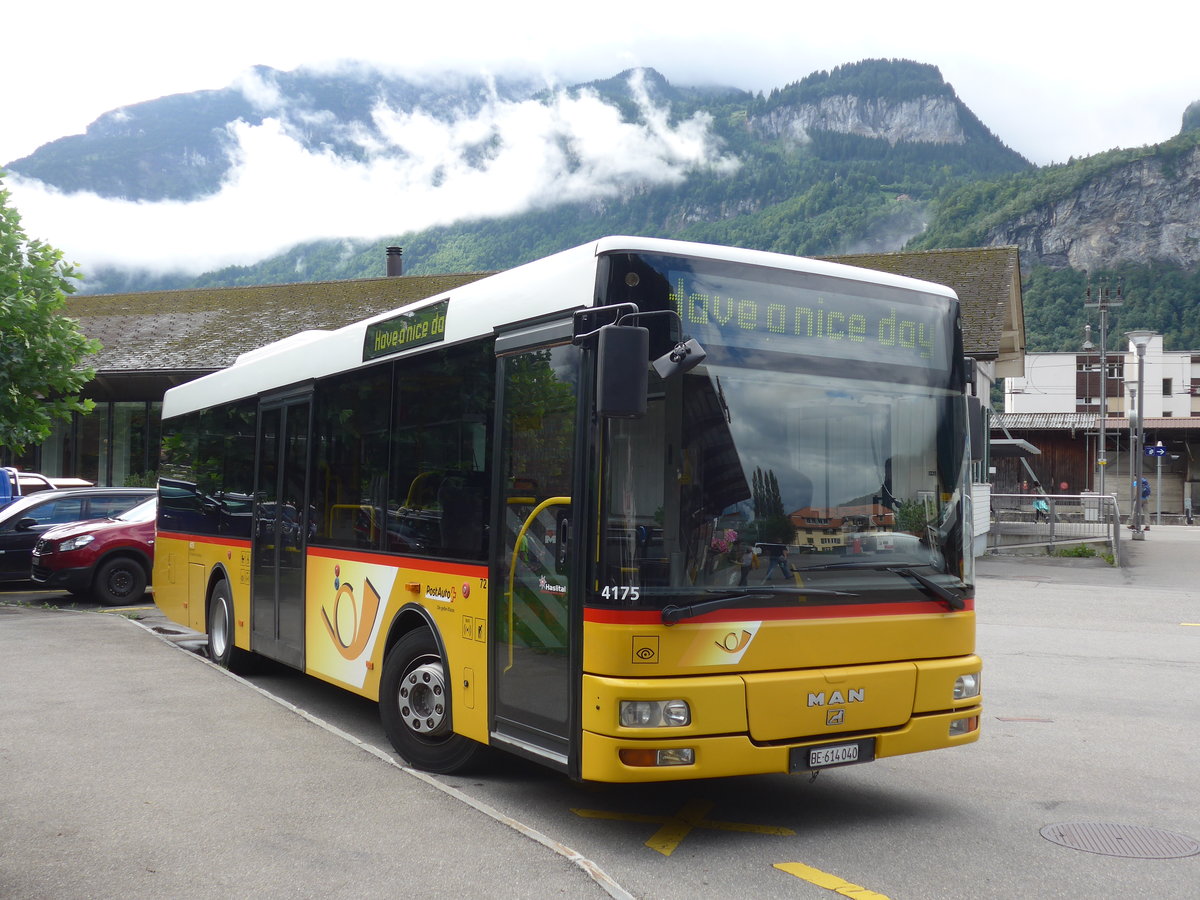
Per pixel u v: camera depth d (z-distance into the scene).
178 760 6.83
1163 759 7.30
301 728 7.75
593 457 5.27
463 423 6.54
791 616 5.42
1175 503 60.84
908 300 6.11
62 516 18.61
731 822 5.87
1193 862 5.22
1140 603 16.83
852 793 6.49
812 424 5.67
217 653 10.70
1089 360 79.69
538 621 5.66
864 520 5.74
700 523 5.30
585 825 5.80
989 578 21.19
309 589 8.56
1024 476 53.41
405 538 7.10
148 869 4.89
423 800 5.97
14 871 4.86
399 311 7.49
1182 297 180.62
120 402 33.53
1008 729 8.22
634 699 5.05
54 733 7.59
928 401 6.09
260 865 4.95
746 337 5.57
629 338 4.95
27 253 18.89
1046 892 4.81
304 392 8.95
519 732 5.79
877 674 5.59
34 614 15.34
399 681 7.04
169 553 12.48
